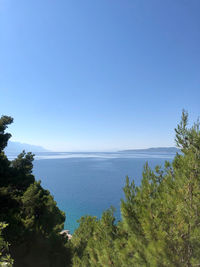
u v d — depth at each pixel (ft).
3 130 54.39
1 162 49.85
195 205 11.78
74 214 163.84
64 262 31.12
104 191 249.34
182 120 15.14
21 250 32.55
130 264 12.34
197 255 10.43
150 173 16.61
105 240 16.40
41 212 40.73
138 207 14.44
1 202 40.16
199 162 13.21
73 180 330.54
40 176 378.53
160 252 10.21
